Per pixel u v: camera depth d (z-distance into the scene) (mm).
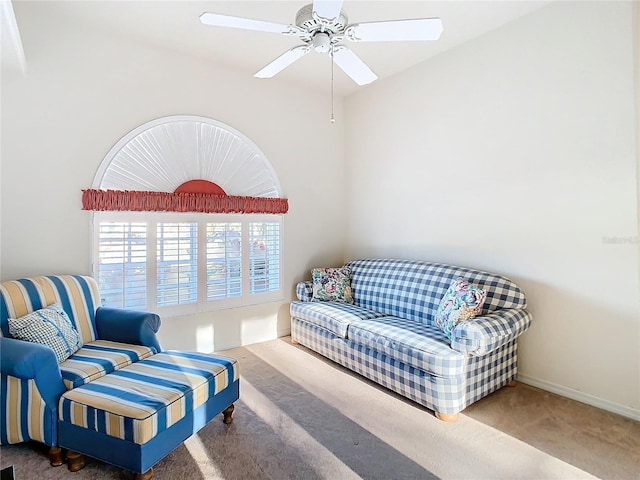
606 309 2375
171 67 3217
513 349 2736
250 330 3727
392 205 3875
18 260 2607
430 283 3100
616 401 2348
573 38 2479
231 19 1835
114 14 2676
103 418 1695
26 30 2602
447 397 2248
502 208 2910
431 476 1776
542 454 1935
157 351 2516
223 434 2125
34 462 1886
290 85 3973
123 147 3002
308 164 4137
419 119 3559
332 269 3883
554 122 2588
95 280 2877
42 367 1826
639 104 2219
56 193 2736
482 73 3016
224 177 3537
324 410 2398
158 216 3164
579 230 2484
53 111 2715
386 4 2559
